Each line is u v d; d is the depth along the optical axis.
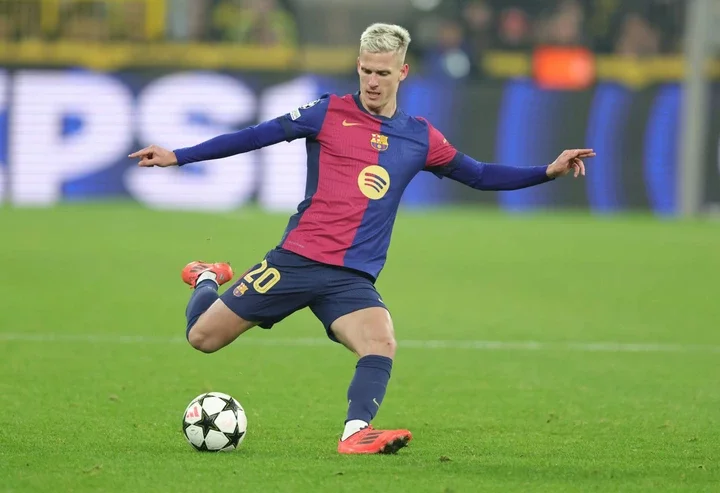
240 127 78.50
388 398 27.47
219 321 21.20
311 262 20.94
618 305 45.19
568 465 19.89
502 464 19.81
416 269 54.12
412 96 79.44
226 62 82.25
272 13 88.38
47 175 77.69
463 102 79.31
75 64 77.94
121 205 76.81
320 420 24.31
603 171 80.25
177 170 78.19
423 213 78.94
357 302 20.95
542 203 81.38
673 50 90.19
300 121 21.25
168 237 62.50
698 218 78.69
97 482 17.94
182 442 21.53
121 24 85.75
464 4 90.62
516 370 31.84
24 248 57.66
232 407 20.66
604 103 79.50
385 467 19.20
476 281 50.88
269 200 78.25
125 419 23.95
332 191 21.11
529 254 59.75
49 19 84.44
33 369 30.20
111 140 77.94
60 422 23.41
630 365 32.94
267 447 21.17
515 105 79.19
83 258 54.81
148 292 46.03
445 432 23.36
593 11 90.56
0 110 77.31
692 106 77.62
